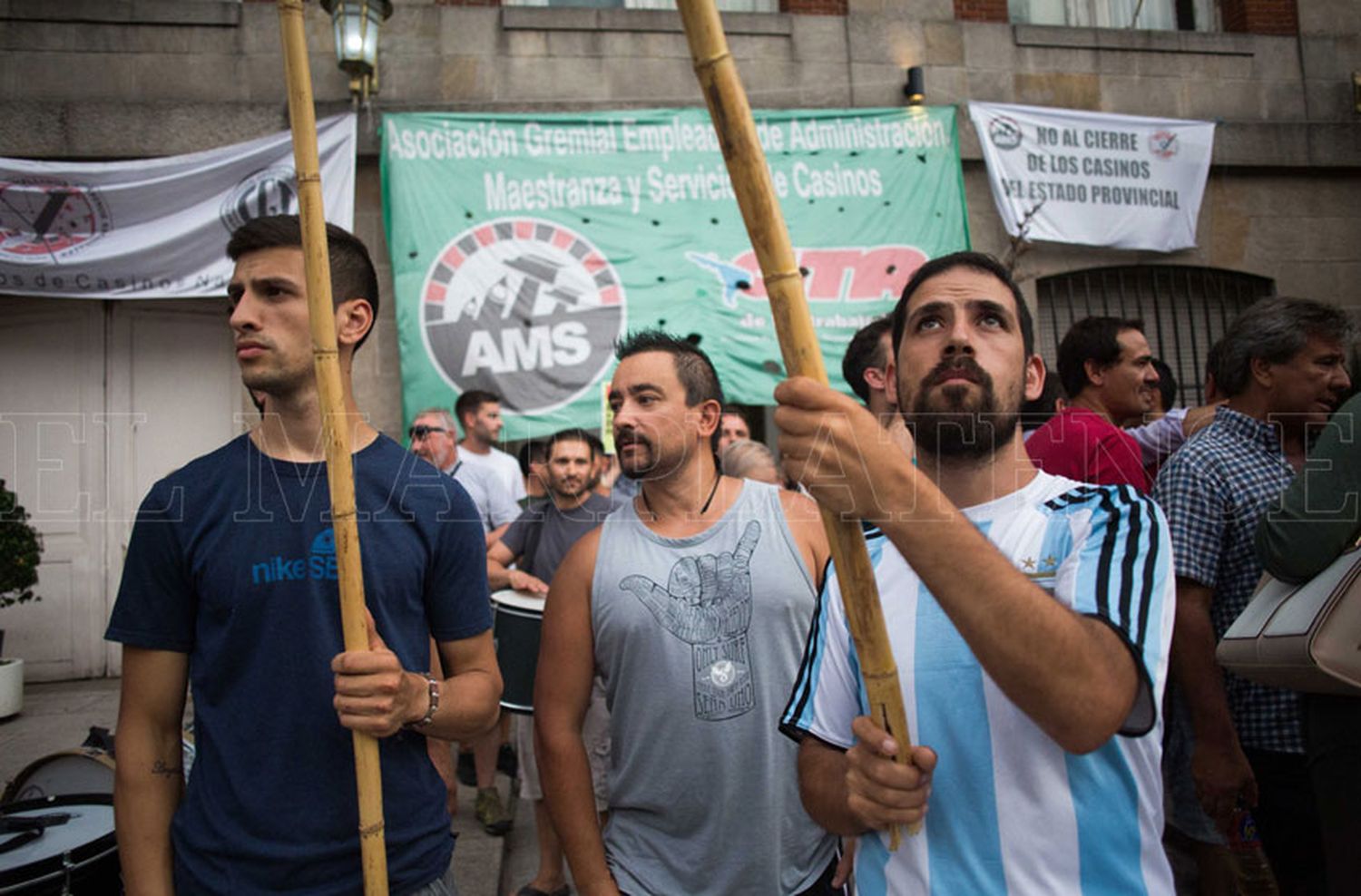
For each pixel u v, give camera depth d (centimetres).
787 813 190
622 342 228
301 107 134
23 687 575
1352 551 176
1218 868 265
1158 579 119
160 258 585
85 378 629
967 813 125
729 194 643
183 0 620
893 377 184
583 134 637
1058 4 748
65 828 198
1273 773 231
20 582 525
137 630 156
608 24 660
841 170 657
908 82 683
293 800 149
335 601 156
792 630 197
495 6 656
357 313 172
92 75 612
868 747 116
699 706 191
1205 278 722
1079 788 123
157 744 158
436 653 178
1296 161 723
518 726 344
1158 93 724
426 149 620
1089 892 120
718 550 202
